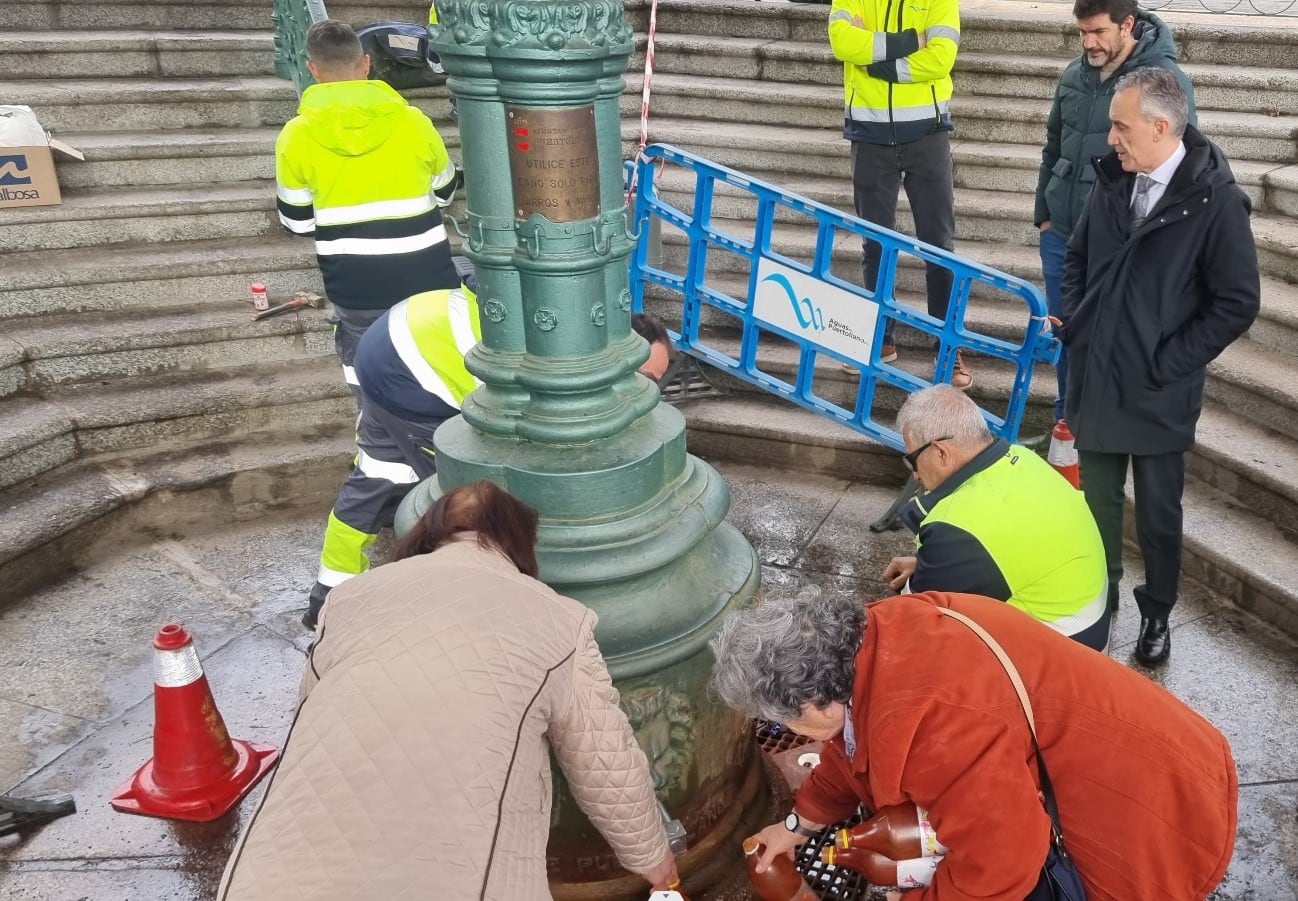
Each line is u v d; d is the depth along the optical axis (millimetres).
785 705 2031
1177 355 3119
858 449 4789
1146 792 1952
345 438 4953
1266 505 4023
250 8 6586
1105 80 4137
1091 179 4273
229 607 4016
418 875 1723
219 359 5055
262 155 5742
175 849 2914
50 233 5164
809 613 2078
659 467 2562
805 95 6180
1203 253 3053
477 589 2010
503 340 2490
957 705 1915
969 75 6145
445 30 2219
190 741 3020
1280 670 3514
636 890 2631
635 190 4461
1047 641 2074
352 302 4133
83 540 4309
